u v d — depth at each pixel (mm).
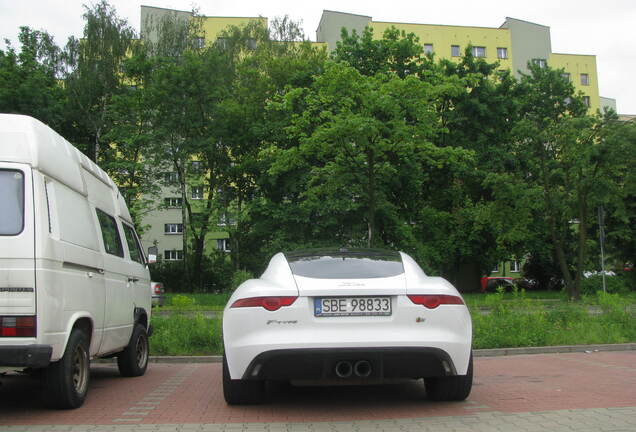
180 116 35031
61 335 5445
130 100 35188
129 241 8555
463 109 37406
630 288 39125
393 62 35062
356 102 24531
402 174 33188
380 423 5043
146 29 42500
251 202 35625
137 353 8297
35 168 5387
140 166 34812
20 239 5160
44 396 5633
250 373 5094
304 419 5258
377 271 5602
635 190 28250
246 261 37781
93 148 39438
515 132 28875
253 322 5109
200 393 6789
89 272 6352
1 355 5000
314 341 4992
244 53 41750
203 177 38750
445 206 39969
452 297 5332
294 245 32875
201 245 40844
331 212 33031
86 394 6488
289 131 25859
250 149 37969
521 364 8969
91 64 37969
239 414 5504
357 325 5098
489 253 40656
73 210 6184
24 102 32469
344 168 25812
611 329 11609
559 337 11031
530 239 39062
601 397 6148
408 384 7152
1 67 33594
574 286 28547
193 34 41500
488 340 10578
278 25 43344
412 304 5176
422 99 23734
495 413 5383
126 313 7770
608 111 27703
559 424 4914
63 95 36250
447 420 5121
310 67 36438
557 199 28875
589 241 35719
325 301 5156
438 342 5098
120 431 4824
